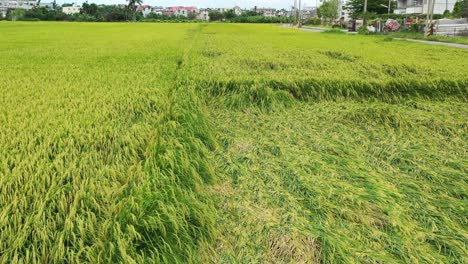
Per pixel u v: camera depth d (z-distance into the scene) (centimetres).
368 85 938
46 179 378
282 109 839
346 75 1003
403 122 747
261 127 719
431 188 504
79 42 1953
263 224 393
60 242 288
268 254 357
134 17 8362
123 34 2794
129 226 312
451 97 960
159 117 602
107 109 612
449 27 3594
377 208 436
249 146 612
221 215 411
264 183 487
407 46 1981
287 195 452
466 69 1126
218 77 932
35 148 445
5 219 309
